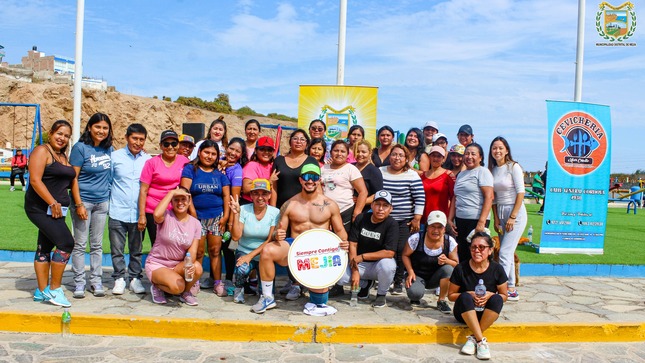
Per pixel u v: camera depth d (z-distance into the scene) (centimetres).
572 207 935
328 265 571
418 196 659
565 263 846
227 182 638
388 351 495
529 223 1495
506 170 663
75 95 1170
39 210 545
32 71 6819
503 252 662
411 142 794
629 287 759
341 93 912
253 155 708
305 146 664
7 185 2261
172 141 614
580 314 594
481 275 528
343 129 916
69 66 10488
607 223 1599
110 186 618
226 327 509
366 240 605
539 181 2314
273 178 657
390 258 599
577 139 925
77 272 593
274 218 620
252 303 604
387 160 754
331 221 611
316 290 562
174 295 621
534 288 736
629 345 534
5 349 463
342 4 989
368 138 916
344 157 655
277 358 465
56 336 504
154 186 619
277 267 779
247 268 594
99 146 598
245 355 470
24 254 788
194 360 453
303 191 600
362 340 517
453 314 559
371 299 649
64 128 559
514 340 535
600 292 720
